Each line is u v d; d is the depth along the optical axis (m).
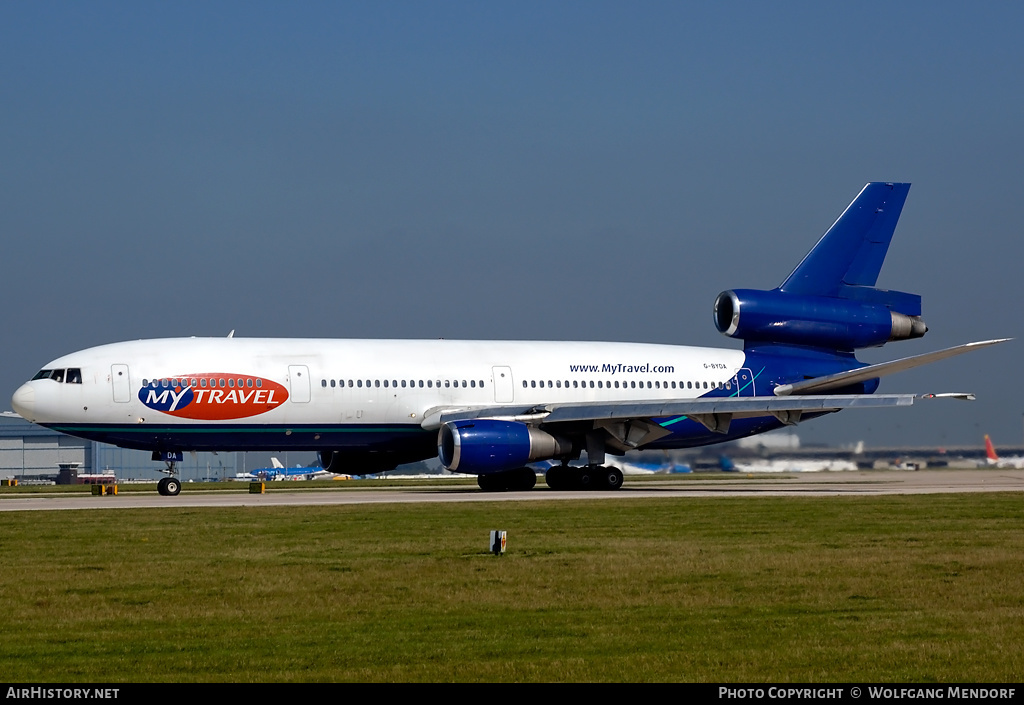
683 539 87.50
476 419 149.00
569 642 50.78
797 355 175.75
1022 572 70.00
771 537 89.00
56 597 61.75
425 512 111.81
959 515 108.19
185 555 78.56
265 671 45.91
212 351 148.75
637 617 56.38
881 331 175.25
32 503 133.62
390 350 158.62
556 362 166.12
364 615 56.91
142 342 149.12
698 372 170.50
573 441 161.38
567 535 90.31
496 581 66.62
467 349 163.12
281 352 152.00
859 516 107.25
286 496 148.38
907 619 55.66
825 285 174.00
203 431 147.00
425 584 65.69
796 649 49.34
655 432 164.50
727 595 62.22
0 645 50.47
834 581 66.62
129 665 46.91
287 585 65.31
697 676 45.00
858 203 175.38
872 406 146.62
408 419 156.38
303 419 151.00
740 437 175.62
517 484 163.12
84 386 142.50
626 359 169.00
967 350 148.75
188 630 53.47
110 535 91.50
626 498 134.12
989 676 44.84
